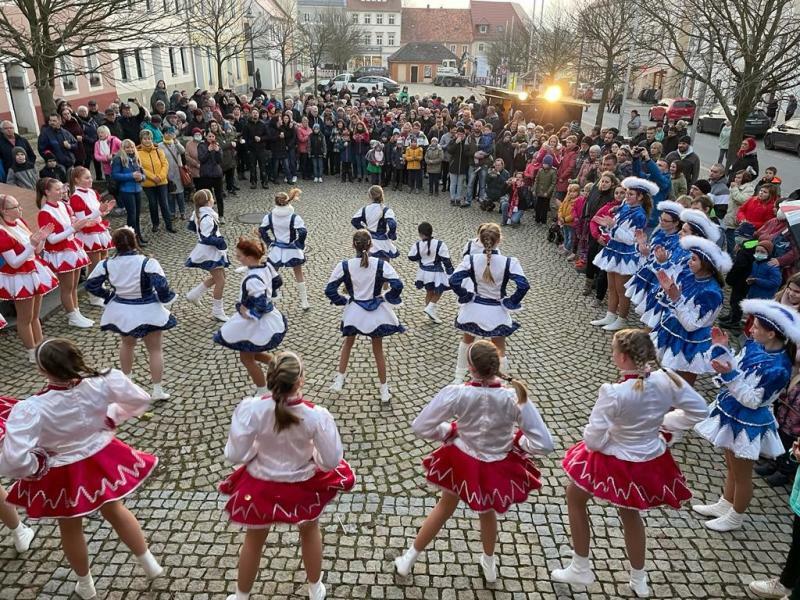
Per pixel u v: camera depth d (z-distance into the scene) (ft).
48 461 10.24
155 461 11.86
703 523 14.16
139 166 31.60
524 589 12.09
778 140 71.82
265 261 18.08
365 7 259.19
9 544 12.87
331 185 51.47
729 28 32.73
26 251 18.99
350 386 19.67
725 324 25.39
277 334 17.85
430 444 16.79
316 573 11.22
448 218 42.47
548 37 98.78
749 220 28.14
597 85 80.38
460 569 12.54
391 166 50.31
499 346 20.02
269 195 46.42
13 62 33.14
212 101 52.85
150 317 17.52
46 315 24.12
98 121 41.27
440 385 19.99
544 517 14.16
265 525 10.32
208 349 21.90
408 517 13.99
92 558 12.45
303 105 62.54
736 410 13.21
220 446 16.37
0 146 31.94
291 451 10.37
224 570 12.27
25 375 19.69
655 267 20.75
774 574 12.70
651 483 11.03
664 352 17.93
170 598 11.56
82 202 24.58
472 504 10.98
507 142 49.29
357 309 18.10
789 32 31.76
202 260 23.15
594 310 26.89
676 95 117.08
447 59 241.96
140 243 32.78
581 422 18.11
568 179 39.88
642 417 10.90
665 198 31.14
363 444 16.69
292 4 173.78
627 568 12.69
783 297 14.46
